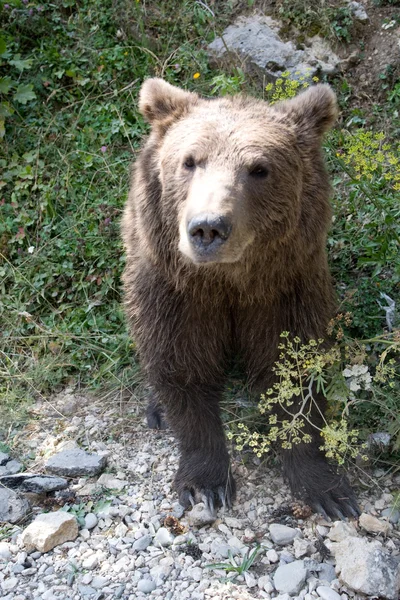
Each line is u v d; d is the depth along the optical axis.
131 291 4.36
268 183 3.63
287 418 4.25
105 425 4.89
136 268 4.31
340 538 3.77
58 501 4.12
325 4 6.71
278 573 3.54
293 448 4.20
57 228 5.98
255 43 6.68
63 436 4.77
